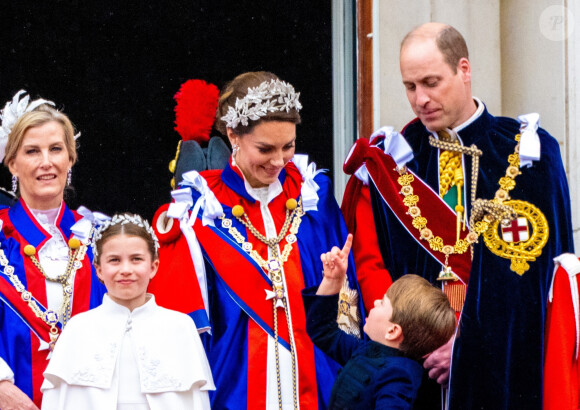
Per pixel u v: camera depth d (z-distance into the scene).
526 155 19.03
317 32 28.86
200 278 18.97
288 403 18.55
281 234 19.23
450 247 19.14
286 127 18.25
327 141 28.16
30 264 19.27
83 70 30.59
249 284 18.88
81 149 30.58
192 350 17.83
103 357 17.48
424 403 19.19
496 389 18.66
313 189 19.66
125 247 17.72
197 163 21.98
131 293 17.72
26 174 19.36
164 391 17.47
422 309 16.91
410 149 19.62
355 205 20.08
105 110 30.70
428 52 18.70
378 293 19.28
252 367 18.64
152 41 30.64
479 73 24.28
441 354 18.95
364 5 24.33
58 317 19.08
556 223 19.03
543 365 18.80
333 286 17.52
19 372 18.72
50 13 30.42
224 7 30.20
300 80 28.86
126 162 30.81
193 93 22.42
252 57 29.94
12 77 30.38
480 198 19.20
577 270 18.70
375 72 24.20
